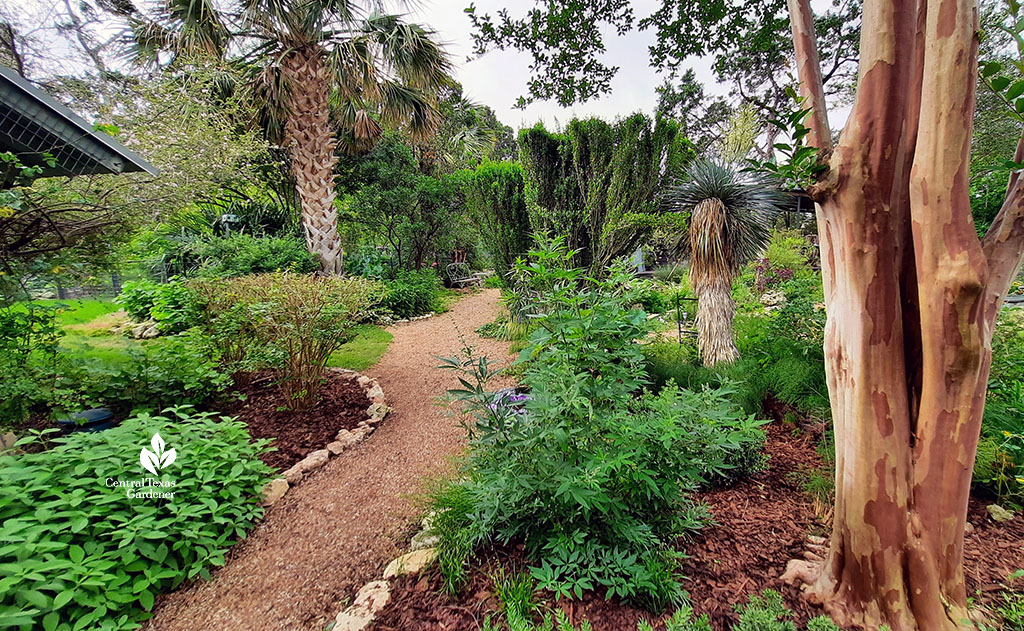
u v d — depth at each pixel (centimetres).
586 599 151
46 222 347
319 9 644
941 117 108
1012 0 106
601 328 171
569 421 166
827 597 144
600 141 584
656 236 575
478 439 187
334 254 815
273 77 707
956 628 126
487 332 710
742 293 528
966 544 173
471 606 156
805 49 155
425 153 1280
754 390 320
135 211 458
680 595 144
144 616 170
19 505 175
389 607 160
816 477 223
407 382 487
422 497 243
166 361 354
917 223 117
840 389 138
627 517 163
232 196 965
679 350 433
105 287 481
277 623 168
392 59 681
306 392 389
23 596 143
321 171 778
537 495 167
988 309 116
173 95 724
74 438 219
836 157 130
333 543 217
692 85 1461
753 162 140
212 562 196
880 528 131
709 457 182
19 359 315
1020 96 108
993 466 204
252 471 258
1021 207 115
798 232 826
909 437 129
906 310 128
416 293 916
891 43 120
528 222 685
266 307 352
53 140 323
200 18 609
